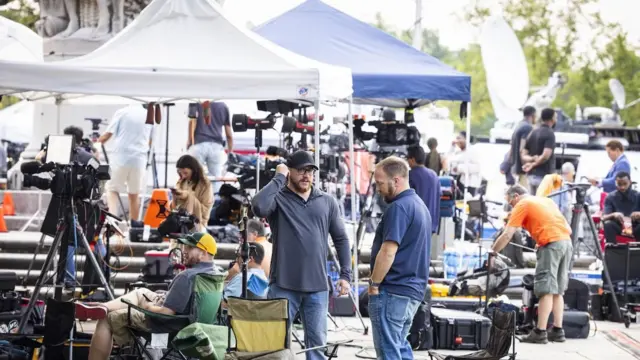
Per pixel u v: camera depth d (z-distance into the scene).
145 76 17.30
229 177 30.48
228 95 17.48
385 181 14.72
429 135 37.66
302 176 15.40
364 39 24.77
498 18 37.62
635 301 24.58
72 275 19.45
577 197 24.83
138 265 24.91
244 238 16.05
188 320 15.29
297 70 17.64
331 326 21.58
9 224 28.83
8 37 22.97
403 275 14.59
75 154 18.58
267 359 14.16
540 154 30.52
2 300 16.97
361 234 25.42
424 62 23.94
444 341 19.73
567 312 21.55
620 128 40.12
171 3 18.67
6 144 44.84
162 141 31.23
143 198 27.72
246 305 14.45
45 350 15.76
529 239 27.62
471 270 23.59
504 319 15.70
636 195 27.48
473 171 33.56
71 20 32.19
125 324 15.42
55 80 17.17
